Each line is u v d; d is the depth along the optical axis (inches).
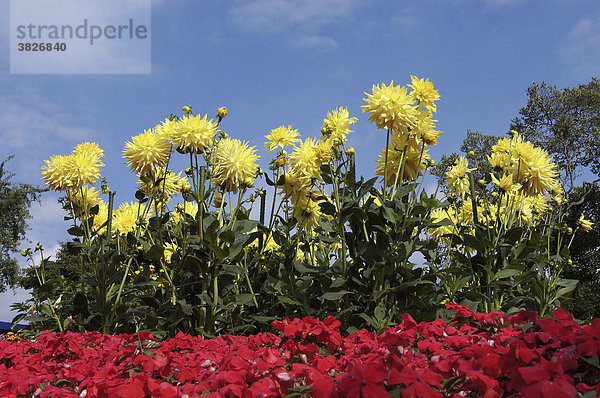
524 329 73.2
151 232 184.1
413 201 142.9
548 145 796.0
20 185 924.6
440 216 209.2
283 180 161.2
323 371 64.9
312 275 149.1
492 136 814.5
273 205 163.9
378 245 138.8
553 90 824.3
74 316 163.9
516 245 172.2
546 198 208.2
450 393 58.8
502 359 58.6
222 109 144.3
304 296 142.9
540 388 48.4
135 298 172.2
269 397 59.4
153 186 161.6
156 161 151.3
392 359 61.3
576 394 48.3
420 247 144.2
